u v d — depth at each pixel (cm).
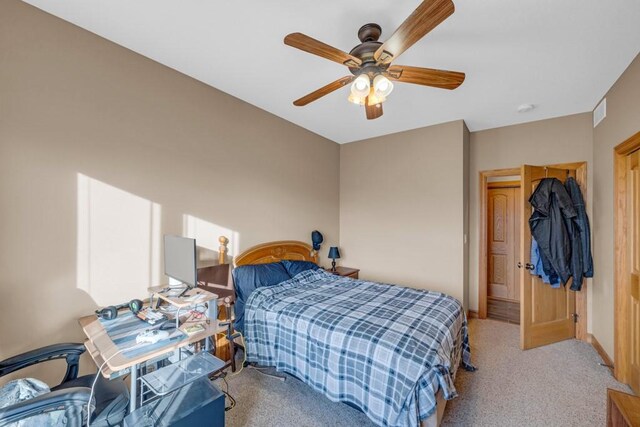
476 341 329
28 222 180
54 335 189
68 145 196
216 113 288
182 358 204
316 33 199
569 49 211
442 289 370
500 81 261
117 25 198
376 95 189
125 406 143
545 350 306
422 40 201
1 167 171
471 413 205
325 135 430
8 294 173
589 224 324
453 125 364
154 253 240
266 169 343
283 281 304
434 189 378
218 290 279
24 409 114
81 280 202
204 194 278
